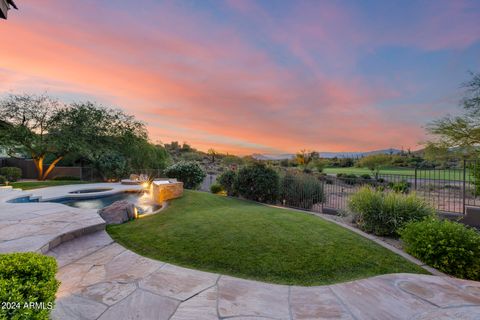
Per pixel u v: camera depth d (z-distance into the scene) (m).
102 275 2.83
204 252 3.43
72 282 2.66
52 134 13.59
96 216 4.92
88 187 10.80
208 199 7.92
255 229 4.30
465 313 2.15
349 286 2.63
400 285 2.65
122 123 15.81
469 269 2.94
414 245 3.41
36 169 16.27
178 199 7.76
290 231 4.23
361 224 4.85
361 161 23.48
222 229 4.32
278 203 8.26
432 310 2.20
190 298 2.36
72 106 14.32
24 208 5.70
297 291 2.53
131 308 2.18
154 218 5.45
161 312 2.13
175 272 2.91
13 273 1.54
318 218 5.56
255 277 2.81
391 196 4.93
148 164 16.64
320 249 3.50
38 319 1.41
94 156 14.97
